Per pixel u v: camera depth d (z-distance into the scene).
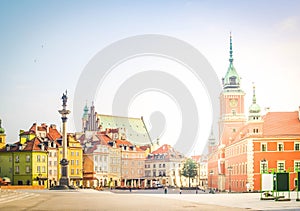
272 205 65.25
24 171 188.25
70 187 142.50
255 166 142.88
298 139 142.12
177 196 99.62
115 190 160.75
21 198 87.12
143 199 83.75
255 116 144.75
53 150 195.62
